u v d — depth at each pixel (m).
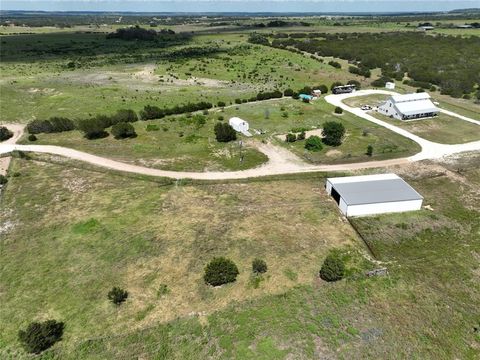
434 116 87.12
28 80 117.81
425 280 37.28
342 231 44.88
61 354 30.17
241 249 41.38
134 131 74.81
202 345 30.48
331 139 68.88
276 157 65.12
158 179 57.16
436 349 30.36
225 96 104.00
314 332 31.41
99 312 33.72
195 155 65.94
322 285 36.28
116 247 41.97
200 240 42.91
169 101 98.88
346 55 160.00
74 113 89.88
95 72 133.00
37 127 77.44
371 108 93.38
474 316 33.41
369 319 32.78
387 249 41.91
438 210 49.41
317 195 52.91
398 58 153.75
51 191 54.38
